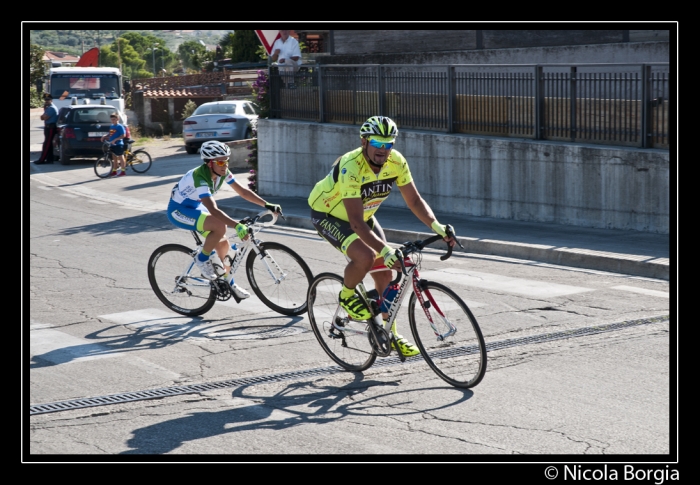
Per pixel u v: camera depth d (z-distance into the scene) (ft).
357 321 19.66
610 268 31.14
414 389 18.38
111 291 29.86
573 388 17.94
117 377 19.79
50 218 50.47
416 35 65.26
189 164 79.05
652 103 36.70
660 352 20.39
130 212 52.75
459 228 39.86
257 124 57.06
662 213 36.11
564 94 40.32
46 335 23.88
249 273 26.25
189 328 24.50
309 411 17.12
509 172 42.16
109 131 75.51
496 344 21.50
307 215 45.91
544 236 36.60
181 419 16.80
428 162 46.32
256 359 21.16
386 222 42.88
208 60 249.34
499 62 59.77
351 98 51.39
